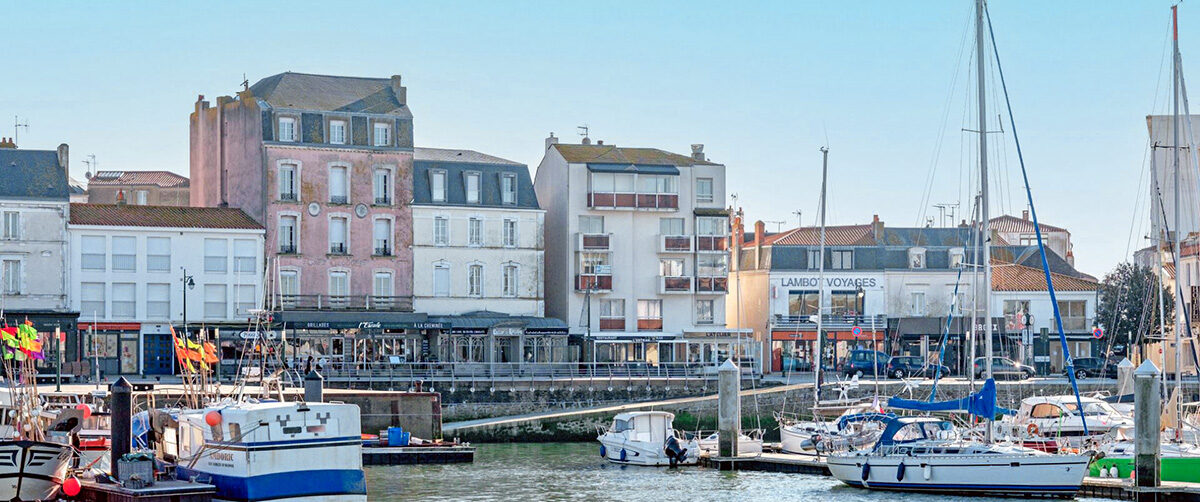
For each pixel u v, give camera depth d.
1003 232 125.62
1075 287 103.19
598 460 63.25
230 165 93.75
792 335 102.44
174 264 85.69
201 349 49.62
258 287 87.62
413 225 92.50
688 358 97.06
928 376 93.44
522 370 86.38
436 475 57.16
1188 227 85.69
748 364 97.62
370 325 88.69
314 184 90.19
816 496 51.22
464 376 82.94
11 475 40.91
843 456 53.59
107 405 53.25
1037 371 98.56
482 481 55.28
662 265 97.38
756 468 59.31
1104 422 60.69
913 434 59.00
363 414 67.56
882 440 54.12
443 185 93.69
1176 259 62.06
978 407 52.47
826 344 102.69
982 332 99.94
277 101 90.50
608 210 95.81
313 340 88.00
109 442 49.81
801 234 106.94
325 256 90.19
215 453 43.34
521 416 76.75
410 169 92.56
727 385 60.41
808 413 79.19
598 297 95.88
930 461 51.28
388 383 78.69
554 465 61.16
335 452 43.22
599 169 95.56
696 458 61.03
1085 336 102.69
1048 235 126.69
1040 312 102.75
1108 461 53.34
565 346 93.94
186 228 85.94
